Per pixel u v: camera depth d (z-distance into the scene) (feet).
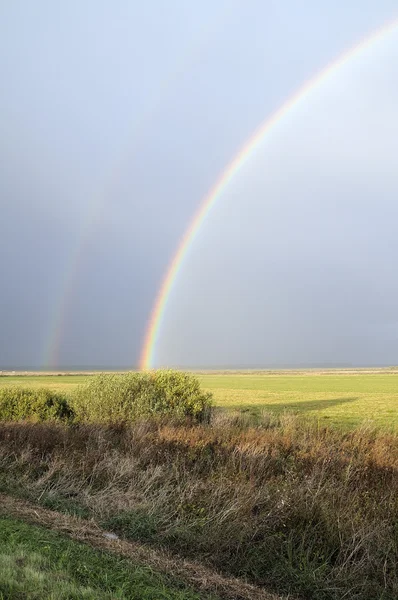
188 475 34.94
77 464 39.17
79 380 287.48
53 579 18.76
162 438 43.75
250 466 35.94
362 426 50.70
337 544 26.08
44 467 40.01
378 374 480.64
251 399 149.69
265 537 26.63
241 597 21.57
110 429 51.57
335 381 298.76
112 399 63.82
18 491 34.45
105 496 32.76
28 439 46.70
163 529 28.58
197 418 64.08
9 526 26.00
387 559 24.95
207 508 30.14
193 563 24.68
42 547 22.89
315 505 28.66
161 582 21.11
